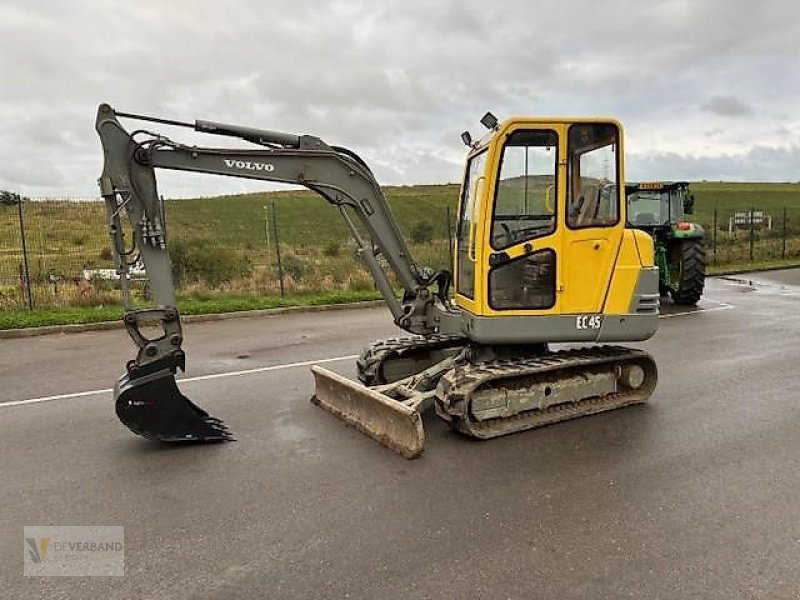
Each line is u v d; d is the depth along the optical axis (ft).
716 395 21.62
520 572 10.80
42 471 15.93
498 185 18.26
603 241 18.98
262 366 27.40
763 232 114.52
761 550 11.44
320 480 14.97
